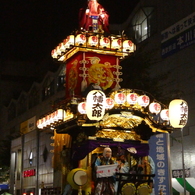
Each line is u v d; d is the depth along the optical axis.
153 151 12.52
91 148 9.75
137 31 25.17
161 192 11.55
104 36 10.59
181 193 15.13
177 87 20.62
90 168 9.91
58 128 10.94
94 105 9.16
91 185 9.93
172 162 20.41
